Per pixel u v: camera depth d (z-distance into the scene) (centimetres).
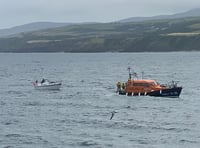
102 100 9919
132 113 7938
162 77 16675
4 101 9988
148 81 10500
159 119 7269
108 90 12200
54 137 5991
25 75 19425
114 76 17862
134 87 10544
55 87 12431
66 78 17138
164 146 5472
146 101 9575
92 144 5597
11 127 6706
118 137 5947
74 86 13625
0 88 13350
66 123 6981
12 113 8088
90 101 9788
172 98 10081
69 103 9494
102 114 7869
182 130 6356
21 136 6069
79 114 7894
